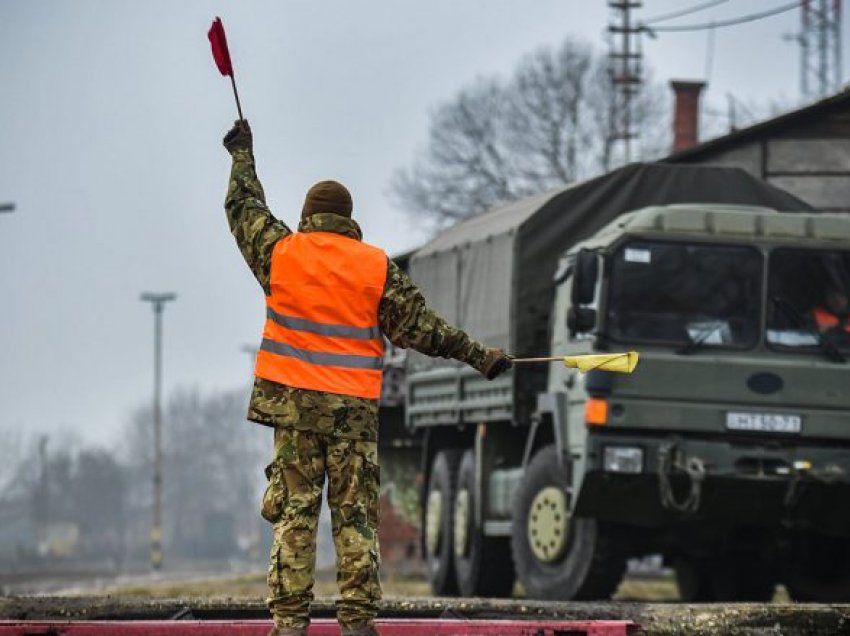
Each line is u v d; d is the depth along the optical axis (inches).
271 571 494.3
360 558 496.1
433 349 511.8
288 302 502.6
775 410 957.8
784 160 2053.4
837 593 1048.8
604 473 948.6
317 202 513.3
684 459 948.6
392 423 1419.8
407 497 1425.9
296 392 498.0
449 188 3563.0
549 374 1045.8
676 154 2071.9
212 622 548.7
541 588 1045.8
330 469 500.4
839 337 969.5
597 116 3585.1
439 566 1266.0
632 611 671.1
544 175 3555.6
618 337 956.6
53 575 4106.8
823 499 963.3
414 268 1314.0
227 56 522.6
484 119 3570.4
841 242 976.9
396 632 553.6
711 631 651.5
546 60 3597.4
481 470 1167.0
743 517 971.3
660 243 967.6
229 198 517.0
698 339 959.6
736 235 971.3
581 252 956.0
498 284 1127.6
